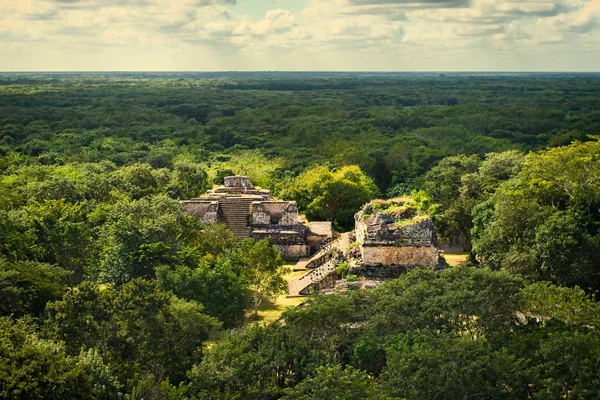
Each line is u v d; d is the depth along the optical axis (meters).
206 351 32.06
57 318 31.02
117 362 29.95
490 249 48.06
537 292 34.03
